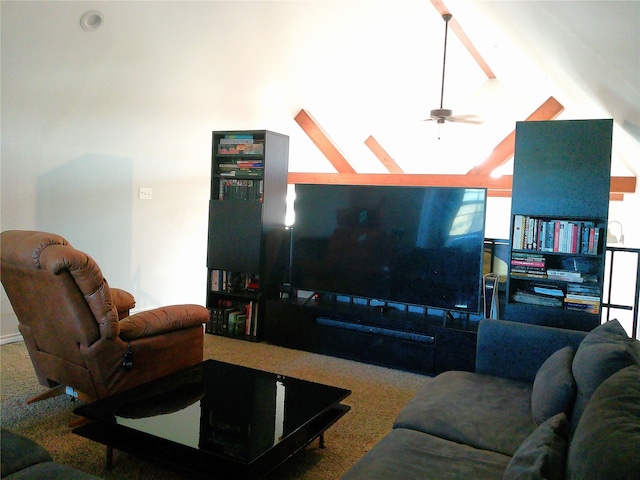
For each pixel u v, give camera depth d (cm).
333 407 250
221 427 202
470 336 341
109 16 367
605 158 312
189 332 297
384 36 575
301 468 225
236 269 439
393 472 148
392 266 379
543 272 336
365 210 388
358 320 386
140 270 499
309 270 417
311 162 820
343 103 737
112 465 221
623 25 204
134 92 445
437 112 625
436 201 360
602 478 95
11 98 368
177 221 536
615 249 348
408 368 364
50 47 360
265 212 431
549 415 177
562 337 234
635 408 115
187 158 540
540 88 677
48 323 258
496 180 701
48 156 408
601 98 366
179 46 434
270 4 441
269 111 634
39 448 156
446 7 523
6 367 342
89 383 259
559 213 324
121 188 471
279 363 376
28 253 234
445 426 183
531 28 317
